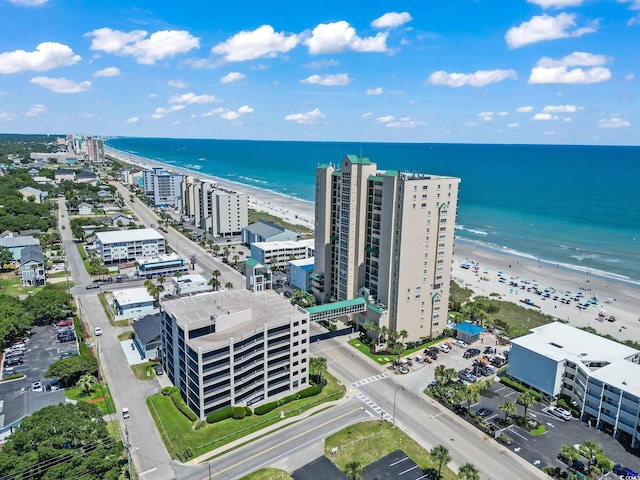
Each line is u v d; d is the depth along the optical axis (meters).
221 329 116.12
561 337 134.62
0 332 137.75
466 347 152.88
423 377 133.62
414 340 156.25
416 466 96.56
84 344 147.00
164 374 131.88
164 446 101.75
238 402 115.81
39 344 147.38
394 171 149.75
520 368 129.25
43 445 82.56
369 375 134.62
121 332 159.00
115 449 89.31
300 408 116.50
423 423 112.06
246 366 115.44
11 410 103.06
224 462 97.12
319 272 187.50
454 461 98.50
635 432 103.12
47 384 123.44
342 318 174.50
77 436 87.00
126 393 122.12
